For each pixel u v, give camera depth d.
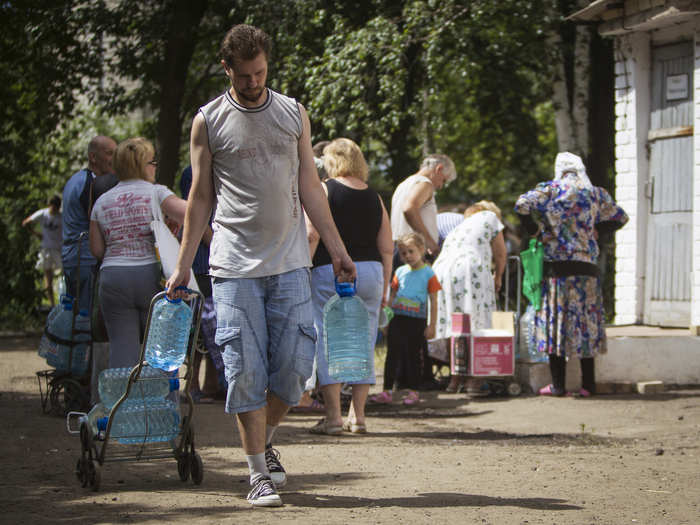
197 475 11.12
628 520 9.59
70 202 17.23
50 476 11.62
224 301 10.12
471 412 19.05
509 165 56.16
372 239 15.89
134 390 11.01
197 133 10.12
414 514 9.61
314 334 10.34
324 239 10.41
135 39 43.44
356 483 11.43
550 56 38.12
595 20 25.70
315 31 37.00
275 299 10.20
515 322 22.81
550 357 20.83
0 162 43.84
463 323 21.39
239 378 9.99
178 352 10.62
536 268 20.48
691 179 23.66
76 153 50.47
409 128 42.91
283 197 10.10
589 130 40.25
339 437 15.80
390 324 20.77
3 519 9.19
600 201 20.64
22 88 43.81
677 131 23.94
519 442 15.42
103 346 15.37
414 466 12.76
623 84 25.33
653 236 24.66
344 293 11.77
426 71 36.06
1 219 42.09
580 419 17.89
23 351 30.45
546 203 20.20
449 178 21.98
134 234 13.90
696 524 9.49
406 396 20.31
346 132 36.12
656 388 21.19
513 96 47.94
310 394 19.23
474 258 22.47
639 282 24.94
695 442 15.29
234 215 10.12
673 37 24.25
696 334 22.08
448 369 26.81
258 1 36.09
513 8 34.12
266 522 9.09
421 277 20.70
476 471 12.38
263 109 9.99
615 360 21.44
